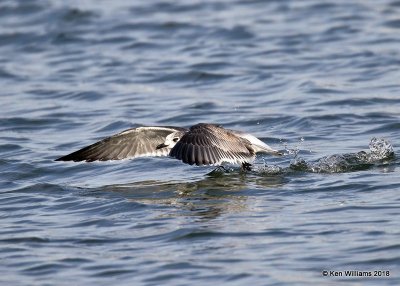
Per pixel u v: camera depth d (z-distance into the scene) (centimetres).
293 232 1258
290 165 1619
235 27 2889
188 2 3234
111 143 1491
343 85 2267
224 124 2002
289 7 3098
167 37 2866
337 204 1374
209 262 1168
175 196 1483
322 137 1850
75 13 3123
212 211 1380
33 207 1473
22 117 2133
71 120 2109
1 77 2552
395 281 1077
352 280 1086
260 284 1087
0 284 1141
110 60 2662
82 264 1195
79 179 1642
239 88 2322
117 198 1488
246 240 1240
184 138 1378
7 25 3081
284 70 2450
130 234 1301
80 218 1398
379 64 2434
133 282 1123
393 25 2811
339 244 1199
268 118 2016
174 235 1278
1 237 1319
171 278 1126
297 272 1118
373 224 1266
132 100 2255
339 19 2906
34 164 1731
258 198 1441
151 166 1684
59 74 2555
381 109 2030
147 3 3250
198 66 2542
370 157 1630
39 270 1182
